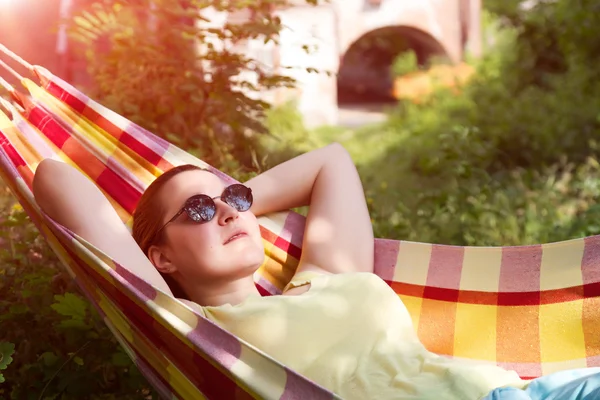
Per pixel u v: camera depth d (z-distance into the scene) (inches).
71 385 165.2
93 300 140.3
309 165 157.9
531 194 318.0
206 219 139.1
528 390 121.6
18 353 174.2
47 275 185.2
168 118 292.2
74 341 169.5
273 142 392.8
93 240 134.6
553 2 592.1
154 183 144.3
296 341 130.7
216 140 293.3
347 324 133.4
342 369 129.2
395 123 588.4
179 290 145.9
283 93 571.2
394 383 126.6
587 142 418.6
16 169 145.3
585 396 113.7
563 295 145.8
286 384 110.7
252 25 282.4
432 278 152.4
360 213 154.5
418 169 426.9
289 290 144.2
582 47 555.8
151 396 172.9
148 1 299.6
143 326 129.0
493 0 714.2
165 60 287.9
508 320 147.9
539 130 426.9
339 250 150.1
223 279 140.7
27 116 165.9
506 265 149.4
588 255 145.3
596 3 555.8
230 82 291.6
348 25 685.9
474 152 305.0
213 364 117.1
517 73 594.6
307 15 598.5
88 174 160.6
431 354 132.3
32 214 144.3
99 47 346.3
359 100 854.5
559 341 144.9
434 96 615.8
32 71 167.3
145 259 137.4
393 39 892.6
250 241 141.8
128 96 289.9
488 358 147.3
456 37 705.0
